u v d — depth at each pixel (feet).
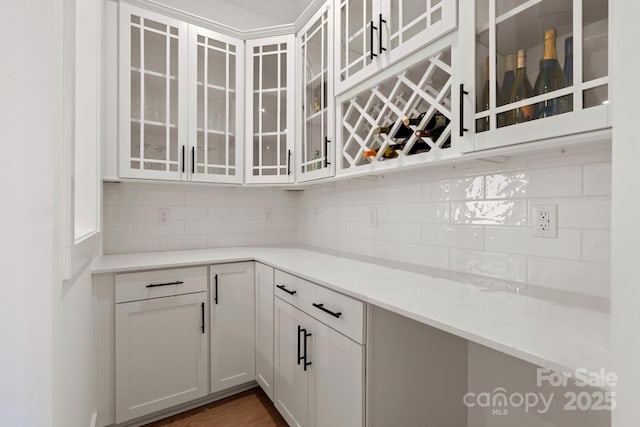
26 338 2.10
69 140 2.54
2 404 2.06
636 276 1.22
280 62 6.89
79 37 4.47
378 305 3.16
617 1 1.29
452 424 4.14
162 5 5.97
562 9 2.73
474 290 3.53
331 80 5.56
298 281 4.69
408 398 3.73
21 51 2.10
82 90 4.57
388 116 4.71
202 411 5.64
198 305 5.64
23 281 2.10
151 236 6.79
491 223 4.07
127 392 5.04
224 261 5.87
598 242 3.14
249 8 7.93
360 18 4.99
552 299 3.16
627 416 1.24
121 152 5.69
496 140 3.08
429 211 4.89
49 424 2.14
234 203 7.75
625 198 1.26
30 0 2.12
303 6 8.09
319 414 4.17
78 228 4.62
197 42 6.40
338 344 3.78
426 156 3.95
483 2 3.25
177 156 6.24
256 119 7.07
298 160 6.62
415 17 4.05
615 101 1.29
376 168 4.72
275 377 5.40
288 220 8.47
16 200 2.08
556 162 3.44
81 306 3.59
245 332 6.09
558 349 2.06
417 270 4.69
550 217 3.48
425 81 3.95
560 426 3.46
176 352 5.44
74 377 3.16
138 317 5.14
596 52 2.49
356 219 6.40
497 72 3.13
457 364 4.18
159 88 6.18
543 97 2.74
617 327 1.27
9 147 2.08
